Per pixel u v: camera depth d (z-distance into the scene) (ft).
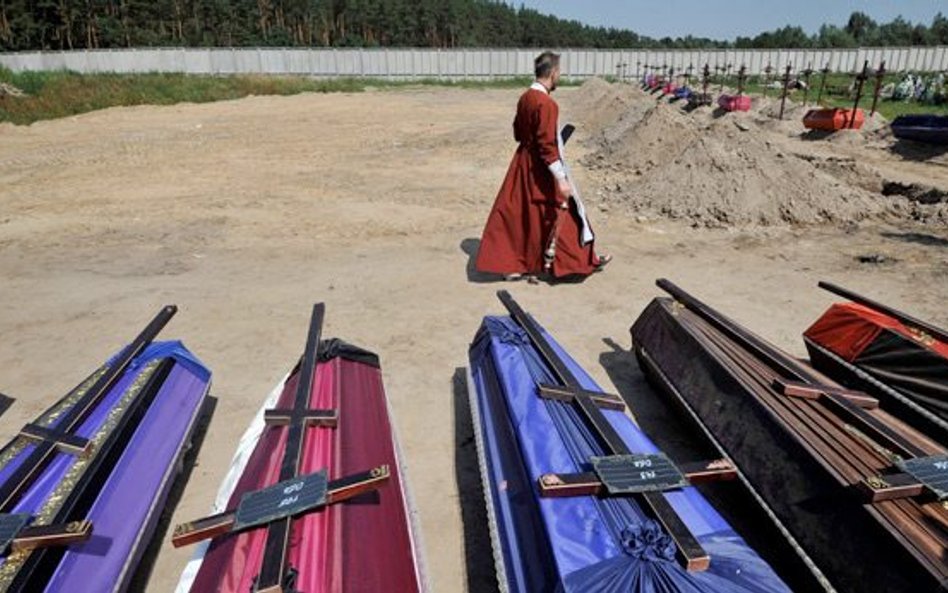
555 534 7.35
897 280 21.66
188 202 34.63
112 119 71.87
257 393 15.01
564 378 10.66
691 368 12.32
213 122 69.92
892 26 344.08
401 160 47.34
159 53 133.80
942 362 11.17
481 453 10.28
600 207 32.01
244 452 10.25
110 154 50.21
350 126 66.85
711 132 33.14
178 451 10.94
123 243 27.35
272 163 46.47
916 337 11.93
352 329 18.48
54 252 26.22
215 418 13.93
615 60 169.48
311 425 9.54
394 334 18.15
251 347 17.42
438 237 27.99
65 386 15.53
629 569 6.59
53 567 7.45
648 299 20.54
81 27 194.49
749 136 31.96
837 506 8.15
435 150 51.57
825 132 59.11
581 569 6.72
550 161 19.80
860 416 9.44
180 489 11.57
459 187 38.14
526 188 20.86
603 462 8.17
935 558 6.93
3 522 7.56
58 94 79.15
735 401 10.80
